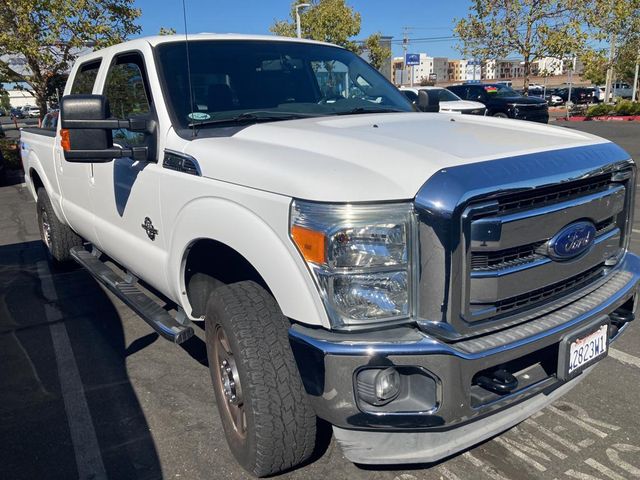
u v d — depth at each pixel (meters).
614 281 2.90
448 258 2.17
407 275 2.23
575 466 2.85
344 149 2.54
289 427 2.47
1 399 3.64
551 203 2.43
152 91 3.40
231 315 2.54
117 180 3.77
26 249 7.37
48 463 3.00
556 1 17.14
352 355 2.16
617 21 17.41
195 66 3.58
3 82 15.16
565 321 2.51
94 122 3.01
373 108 3.90
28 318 4.96
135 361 4.12
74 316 4.98
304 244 2.24
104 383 3.81
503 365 2.50
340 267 2.18
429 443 2.45
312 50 4.14
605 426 3.16
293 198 2.30
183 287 3.20
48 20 13.30
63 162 4.88
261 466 2.56
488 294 2.30
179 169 3.06
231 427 2.86
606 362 3.84
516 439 3.07
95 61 4.50
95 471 2.93
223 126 3.29
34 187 6.25
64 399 3.62
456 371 2.20
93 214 4.42
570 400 3.42
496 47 18.62
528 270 2.40
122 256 3.99
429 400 2.24
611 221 2.89
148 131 3.33
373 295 2.21
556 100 46.06
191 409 3.47
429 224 2.17
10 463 3.01
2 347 4.41
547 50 17.78
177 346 4.34
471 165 2.28
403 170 2.29
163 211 3.21
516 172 2.30
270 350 2.47
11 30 13.62
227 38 3.89
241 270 2.99
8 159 14.72
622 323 2.97
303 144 2.72
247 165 2.59
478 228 2.22
